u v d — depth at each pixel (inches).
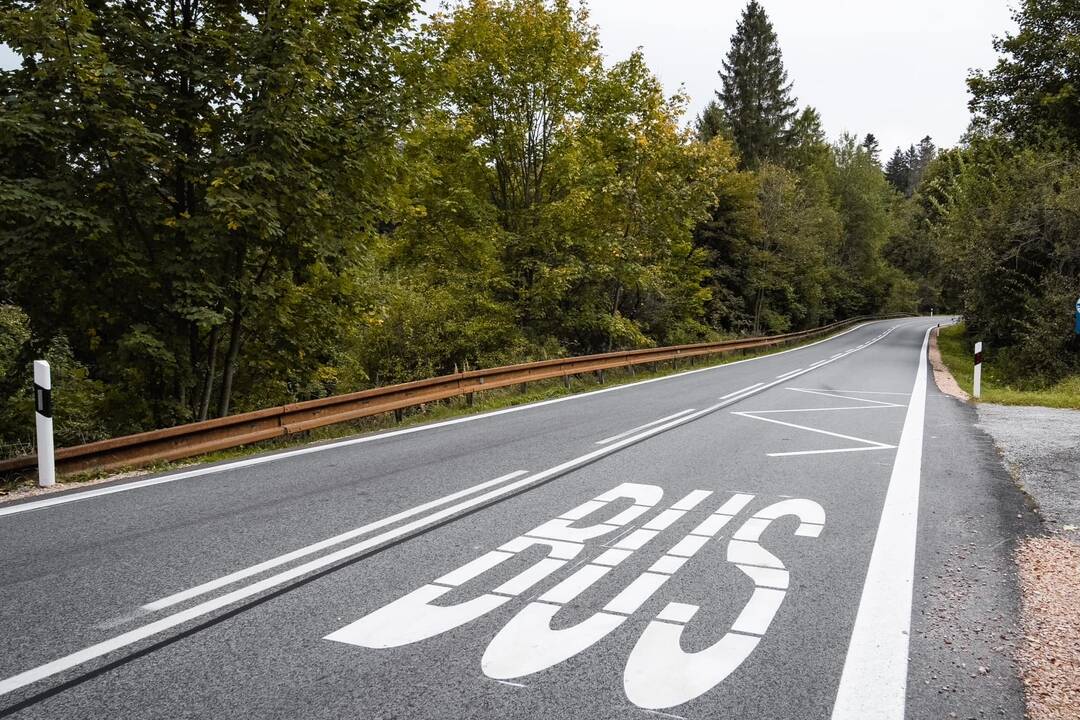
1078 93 928.9
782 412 471.8
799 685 118.4
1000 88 1032.8
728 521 213.8
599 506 230.4
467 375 518.6
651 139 925.8
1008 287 902.4
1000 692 117.2
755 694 115.3
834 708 111.4
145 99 364.8
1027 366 803.4
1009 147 1050.1
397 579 164.9
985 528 208.1
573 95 864.9
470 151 823.1
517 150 879.7
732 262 1737.2
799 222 1734.7
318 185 393.4
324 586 160.2
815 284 2021.4
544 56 829.2
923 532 203.9
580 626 140.0
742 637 136.0
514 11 821.2
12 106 319.0
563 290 851.4
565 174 885.8
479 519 215.0
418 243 853.8
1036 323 832.3
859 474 279.4
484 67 802.2
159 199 376.5
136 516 215.9
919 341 1701.5
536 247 887.1
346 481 265.4
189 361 408.8
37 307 369.7
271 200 367.6
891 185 3435.0
